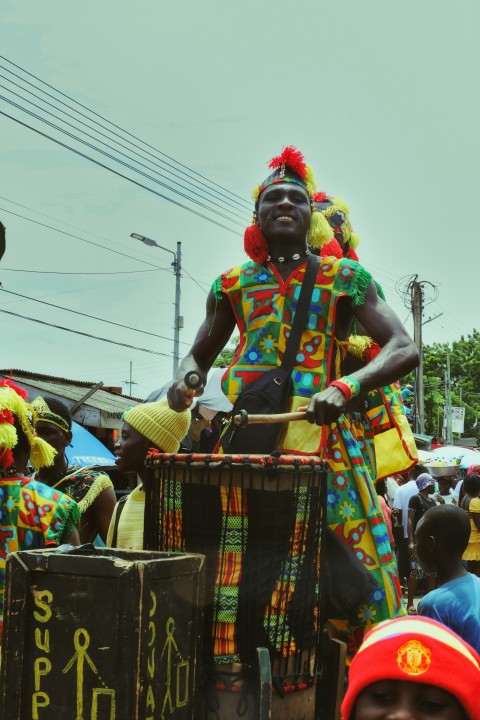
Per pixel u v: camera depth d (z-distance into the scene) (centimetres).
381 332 315
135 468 408
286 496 254
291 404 311
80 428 1337
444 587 391
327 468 272
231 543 253
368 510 320
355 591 284
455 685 164
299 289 323
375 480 358
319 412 283
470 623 375
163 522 267
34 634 215
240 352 332
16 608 216
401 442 372
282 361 316
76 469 473
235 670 244
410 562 1101
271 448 297
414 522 1108
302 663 257
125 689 206
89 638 210
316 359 317
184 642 228
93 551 231
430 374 7112
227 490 253
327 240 334
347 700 175
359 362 351
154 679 213
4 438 314
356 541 319
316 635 264
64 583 213
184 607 228
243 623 248
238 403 305
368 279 322
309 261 328
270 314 323
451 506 427
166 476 267
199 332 349
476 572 1058
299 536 259
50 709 212
